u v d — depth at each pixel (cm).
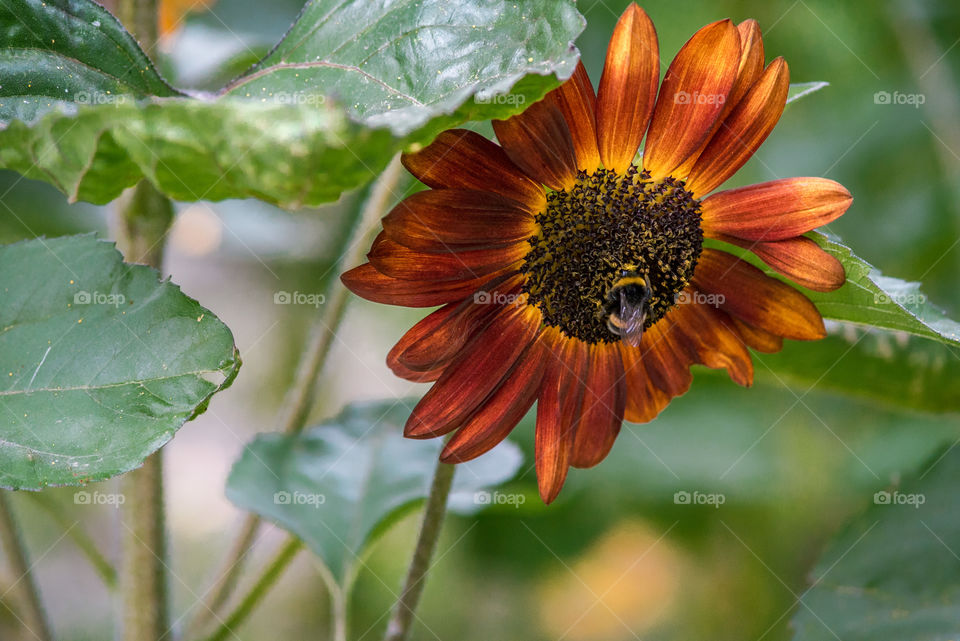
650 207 59
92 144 53
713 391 86
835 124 90
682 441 85
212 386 55
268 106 52
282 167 52
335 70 56
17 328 55
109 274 56
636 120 58
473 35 55
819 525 83
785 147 90
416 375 59
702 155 59
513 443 70
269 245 80
